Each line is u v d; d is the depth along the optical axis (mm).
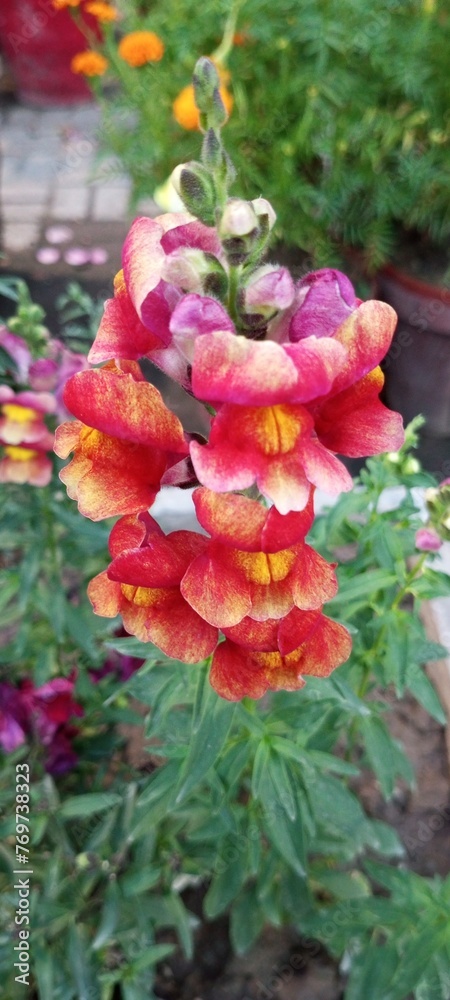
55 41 705
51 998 231
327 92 402
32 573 294
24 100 765
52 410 254
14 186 670
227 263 122
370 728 254
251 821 257
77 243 618
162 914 257
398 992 213
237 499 122
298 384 108
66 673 312
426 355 447
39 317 256
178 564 136
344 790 229
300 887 264
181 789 177
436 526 210
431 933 219
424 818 318
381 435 135
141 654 196
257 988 281
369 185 430
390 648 224
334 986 280
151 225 121
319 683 196
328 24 390
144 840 256
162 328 123
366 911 245
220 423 117
